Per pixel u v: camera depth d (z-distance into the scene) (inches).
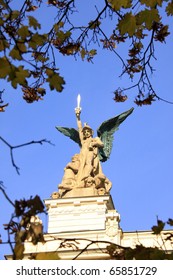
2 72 529.7
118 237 1572.3
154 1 617.6
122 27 610.9
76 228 1672.0
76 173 1802.4
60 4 700.0
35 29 558.3
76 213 1699.1
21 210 512.4
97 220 1674.5
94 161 1820.9
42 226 513.3
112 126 1903.3
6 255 1382.9
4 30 570.9
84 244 1544.0
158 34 677.9
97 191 1745.8
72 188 1755.7
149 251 582.9
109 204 1756.9
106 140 1894.7
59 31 695.7
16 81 532.1
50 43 662.5
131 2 624.4
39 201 514.9
